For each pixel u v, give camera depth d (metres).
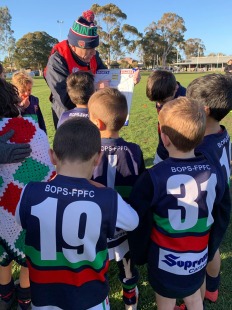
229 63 12.60
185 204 1.70
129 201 1.79
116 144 2.00
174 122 1.67
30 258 1.55
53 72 3.25
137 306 2.37
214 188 1.75
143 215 1.75
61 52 3.28
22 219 1.50
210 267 2.27
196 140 1.68
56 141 1.51
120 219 1.53
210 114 1.97
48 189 1.47
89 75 2.68
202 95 1.96
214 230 1.94
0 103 1.88
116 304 2.39
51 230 1.45
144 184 1.73
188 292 1.84
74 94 2.57
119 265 2.18
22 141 1.87
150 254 1.87
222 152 2.00
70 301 1.54
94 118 2.00
